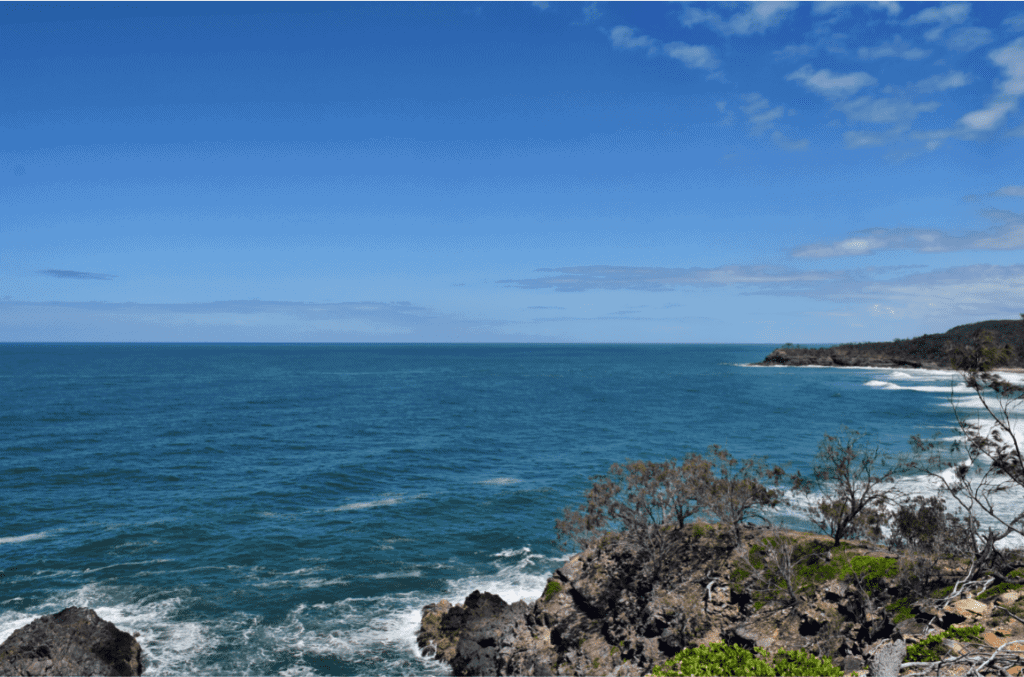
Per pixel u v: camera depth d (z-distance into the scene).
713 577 27.75
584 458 76.75
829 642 22.20
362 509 54.34
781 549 27.22
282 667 29.92
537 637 29.67
